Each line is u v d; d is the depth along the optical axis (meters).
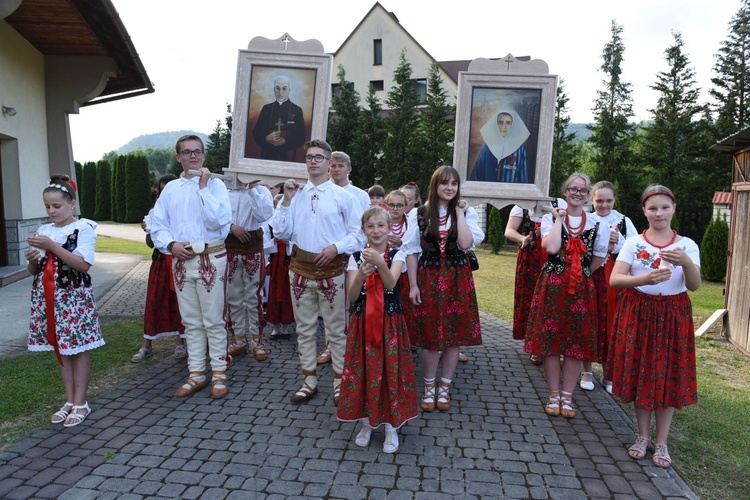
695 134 21.59
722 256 10.62
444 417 3.60
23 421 3.38
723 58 22.59
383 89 26.64
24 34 8.64
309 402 3.79
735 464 3.02
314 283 3.68
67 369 3.40
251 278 4.79
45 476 2.73
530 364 4.81
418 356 5.12
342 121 20.44
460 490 2.67
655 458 2.97
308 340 3.83
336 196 3.73
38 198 9.49
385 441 3.10
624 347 3.02
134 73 10.48
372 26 26.50
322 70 4.74
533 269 4.75
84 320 3.37
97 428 3.30
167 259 4.62
